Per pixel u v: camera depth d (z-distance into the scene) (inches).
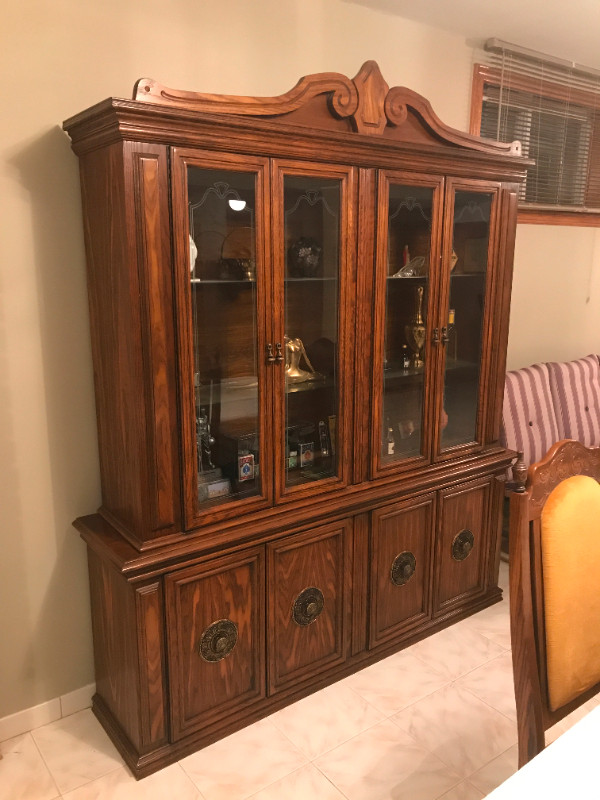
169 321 67.1
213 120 64.1
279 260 73.1
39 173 71.7
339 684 88.4
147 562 67.8
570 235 133.8
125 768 74.7
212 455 74.0
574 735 41.6
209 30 81.1
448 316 91.1
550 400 126.1
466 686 87.9
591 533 52.7
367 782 72.2
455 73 108.3
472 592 104.5
